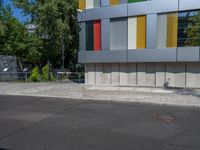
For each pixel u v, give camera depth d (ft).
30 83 77.15
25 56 114.32
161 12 62.54
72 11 101.91
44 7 96.53
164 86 64.18
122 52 67.36
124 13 66.90
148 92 53.72
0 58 92.48
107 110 35.58
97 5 71.10
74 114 32.76
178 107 38.14
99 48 71.20
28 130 25.07
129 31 67.00
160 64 64.64
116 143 21.11
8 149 19.61
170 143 21.18
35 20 109.60
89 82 74.18
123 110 35.60
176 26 61.77
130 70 68.39
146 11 64.13
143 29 65.16
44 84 73.31
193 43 60.49
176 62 62.80
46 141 21.56
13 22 114.42
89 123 27.96
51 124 27.48
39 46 111.34
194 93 51.42
